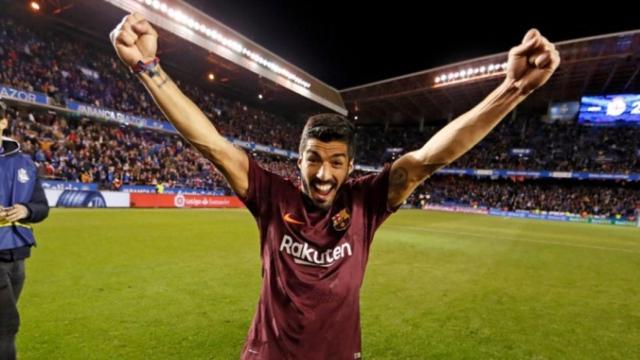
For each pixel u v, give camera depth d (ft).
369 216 4.63
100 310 12.50
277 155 123.44
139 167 73.15
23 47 67.72
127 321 11.65
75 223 35.60
